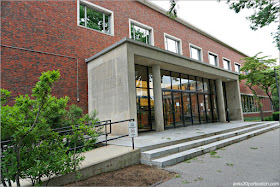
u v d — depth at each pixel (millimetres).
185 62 11797
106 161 4668
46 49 9570
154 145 6043
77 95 10336
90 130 4082
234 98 17500
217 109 16562
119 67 8727
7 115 3084
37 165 3248
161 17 15766
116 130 8602
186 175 4332
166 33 15898
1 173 3193
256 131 11016
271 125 14398
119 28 12680
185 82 13797
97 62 10203
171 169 4777
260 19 6129
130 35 13227
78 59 10672
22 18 9031
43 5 9773
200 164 5145
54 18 10055
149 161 5242
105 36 11953
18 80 8570
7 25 8562
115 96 8812
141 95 10484
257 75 20109
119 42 8703
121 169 4906
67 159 3680
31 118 3598
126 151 5387
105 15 12484
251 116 24297
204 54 19719
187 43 17828
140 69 10719
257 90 27969
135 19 13727
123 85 8422
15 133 3098
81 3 11305
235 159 5586
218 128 10680
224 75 15578
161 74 12023
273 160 5414
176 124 12312
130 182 3979
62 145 3795
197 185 3760
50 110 3643
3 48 8328
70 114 7730
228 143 7891
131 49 8656
